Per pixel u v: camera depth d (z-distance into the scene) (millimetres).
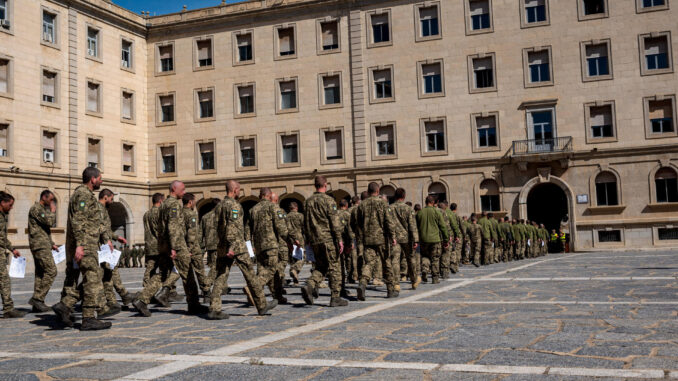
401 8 36219
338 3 37125
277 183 37812
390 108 36094
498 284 13016
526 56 34281
